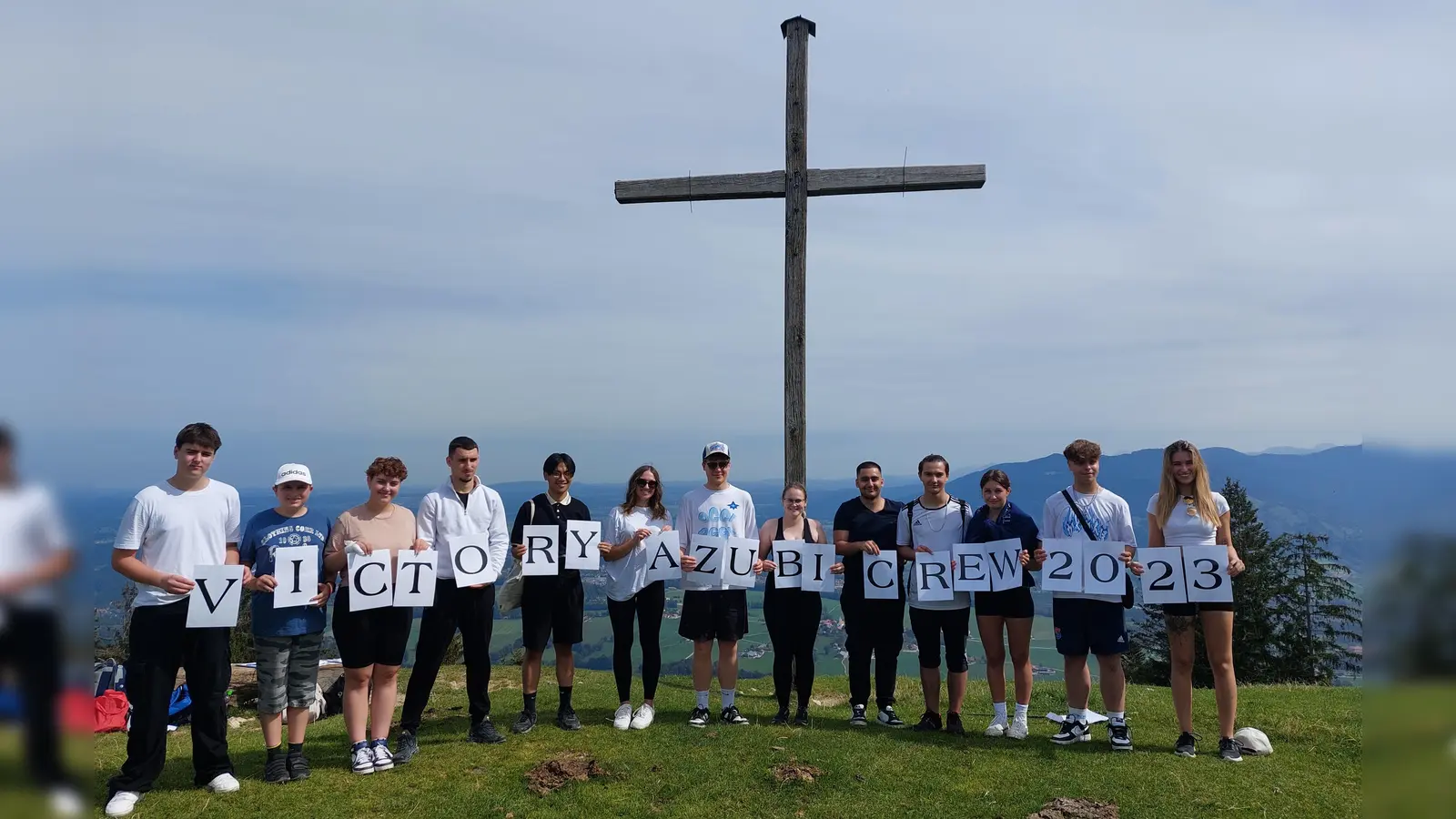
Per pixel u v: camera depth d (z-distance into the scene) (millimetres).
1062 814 6559
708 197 10867
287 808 6629
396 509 7605
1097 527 7961
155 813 6484
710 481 8805
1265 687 11156
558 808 6742
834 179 10531
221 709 6926
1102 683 7941
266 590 6871
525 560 8086
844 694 10734
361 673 7281
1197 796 6883
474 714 8039
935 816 6621
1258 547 33688
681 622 8562
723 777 7238
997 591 8133
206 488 6887
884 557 8406
